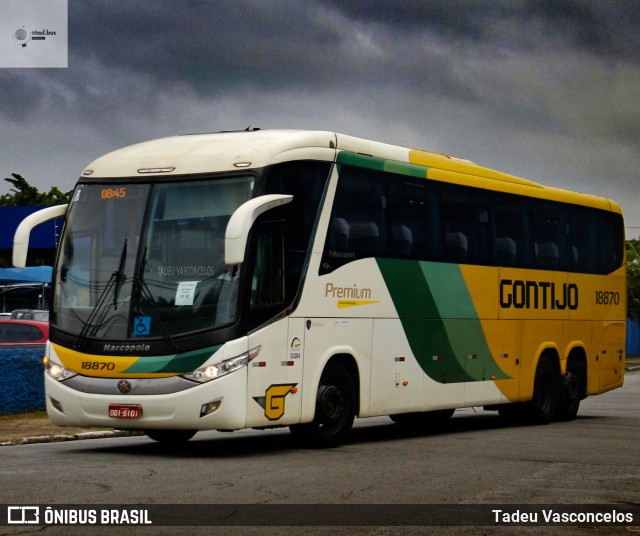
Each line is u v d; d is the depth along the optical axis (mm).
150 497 9461
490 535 7992
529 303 19594
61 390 13484
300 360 13945
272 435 17297
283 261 13656
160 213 13562
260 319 13289
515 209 19375
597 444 15492
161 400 12914
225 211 13312
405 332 16141
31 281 35969
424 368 16594
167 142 14500
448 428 19344
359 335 15109
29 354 19875
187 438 16047
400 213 16141
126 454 13586
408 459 13023
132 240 13586
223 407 12875
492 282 18484
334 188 14680
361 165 15281
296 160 13961
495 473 11625
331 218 14586
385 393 15695
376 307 15477
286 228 13688
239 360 12977
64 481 10461
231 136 14344
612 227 22938
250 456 13375
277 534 7832
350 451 14148
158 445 15250
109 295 13453
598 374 22078
